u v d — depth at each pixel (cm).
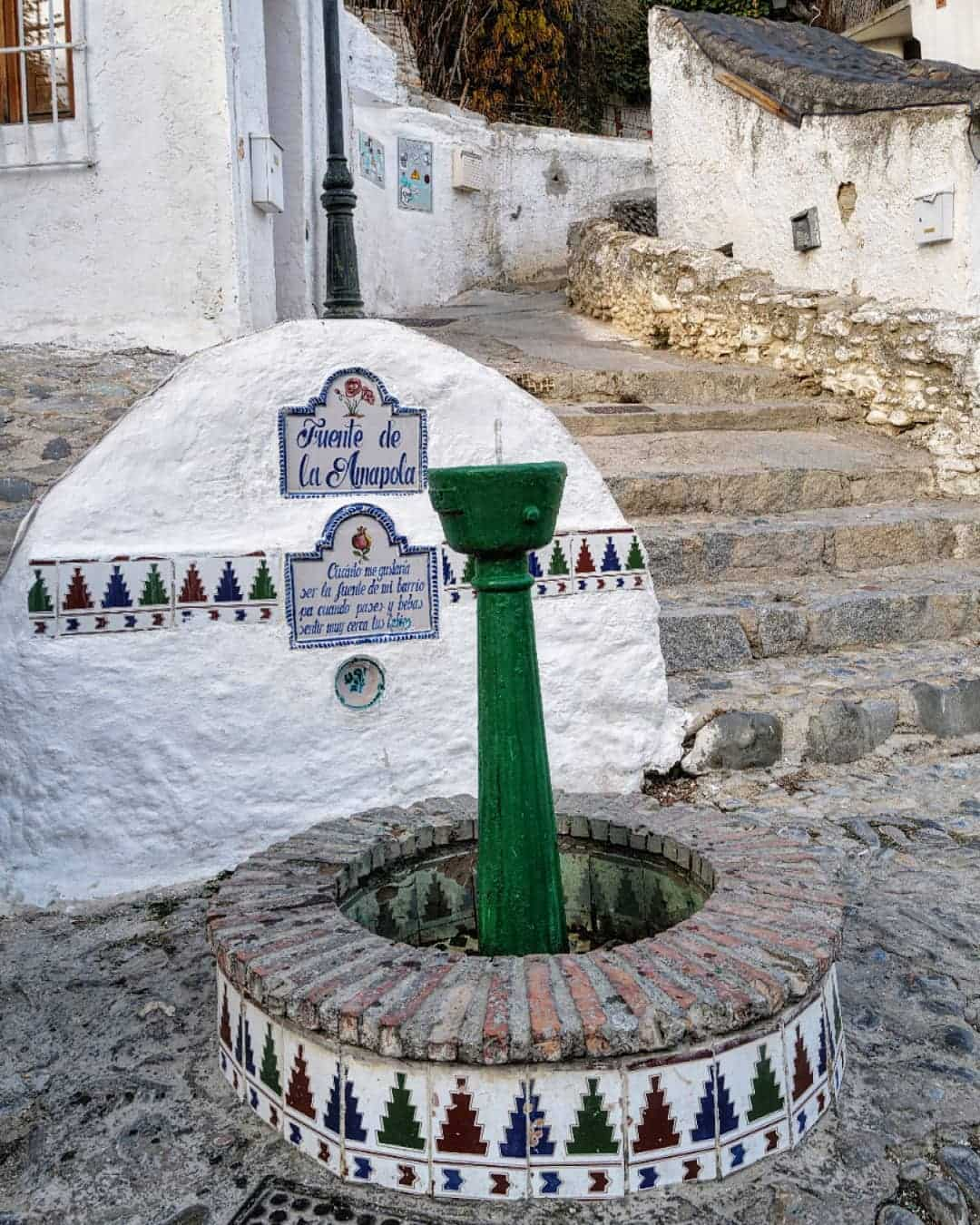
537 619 394
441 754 381
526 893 233
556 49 1669
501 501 220
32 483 402
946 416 708
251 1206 205
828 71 909
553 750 397
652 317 938
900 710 460
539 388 778
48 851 338
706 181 1005
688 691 460
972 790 416
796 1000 216
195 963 299
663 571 565
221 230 616
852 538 604
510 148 1425
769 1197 204
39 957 304
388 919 278
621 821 288
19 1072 252
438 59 1580
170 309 627
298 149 836
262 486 354
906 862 358
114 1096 241
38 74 621
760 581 581
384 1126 205
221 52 602
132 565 338
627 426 727
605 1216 199
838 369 791
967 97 735
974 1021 267
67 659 334
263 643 354
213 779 350
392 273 1266
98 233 627
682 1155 204
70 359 569
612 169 1521
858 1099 237
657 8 1042
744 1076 208
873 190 824
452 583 380
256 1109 232
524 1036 193
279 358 353
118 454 340
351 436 363
